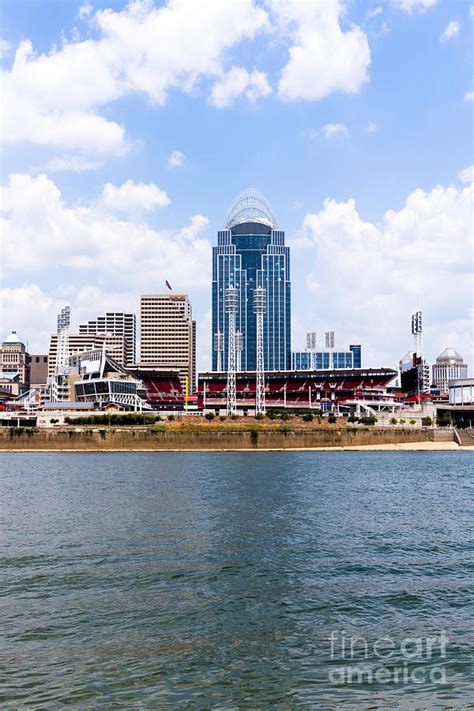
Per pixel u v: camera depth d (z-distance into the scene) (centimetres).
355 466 16488
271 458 19438
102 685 3331
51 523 7569
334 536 6919
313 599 4691
